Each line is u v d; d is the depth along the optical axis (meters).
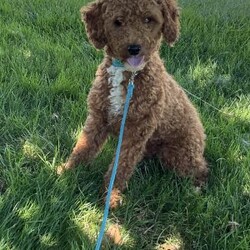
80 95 0.75
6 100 0.73
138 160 0.63
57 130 0.69
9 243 0.51
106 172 0.63
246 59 0.93
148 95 0.59
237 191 0.62
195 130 0.67
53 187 0.58
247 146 0.71
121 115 0.60
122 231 0.56
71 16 1.00
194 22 1.03
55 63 0.84
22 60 0.83
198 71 0.88
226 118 0.77
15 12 1.02
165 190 0.62
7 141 0.67
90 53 0.89
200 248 0.56
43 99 0.75
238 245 0.55
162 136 0.66
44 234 0.53
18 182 0.58
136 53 0.55
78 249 0.51
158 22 0.57
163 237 0.58
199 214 0.59
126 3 0.55
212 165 0.69
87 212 0.57
